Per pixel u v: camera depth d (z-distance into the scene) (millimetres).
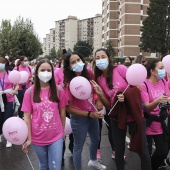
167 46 45156
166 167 4492
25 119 3312
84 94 3662
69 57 3902
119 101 3543
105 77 3906
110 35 68625
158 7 44969
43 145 3281
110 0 68125
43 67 3256
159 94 3988
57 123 3307
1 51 41312
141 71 3572
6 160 5141
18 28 43469
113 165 4848
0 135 6219
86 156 5320
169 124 4637
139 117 3467
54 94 3291
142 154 3578
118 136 3746
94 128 4258
